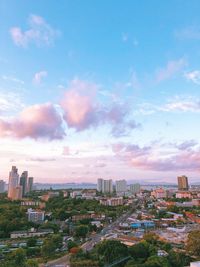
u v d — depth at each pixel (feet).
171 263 591.78
